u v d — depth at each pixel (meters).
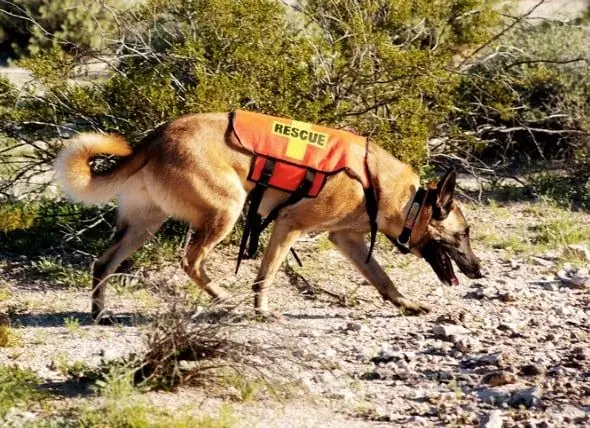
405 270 9.75
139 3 11.30
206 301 8.33
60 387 6.23
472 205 12.20
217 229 7.82
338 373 6.77
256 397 6.20
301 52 9.91
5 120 10.12
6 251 9.95
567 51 14.09
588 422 5.87
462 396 6.35
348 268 9.74
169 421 5.57
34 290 8.84
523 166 13.94
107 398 5.75
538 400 6.18
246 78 9.68
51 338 7.39
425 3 11.09
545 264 10.02
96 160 9.66
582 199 12.70
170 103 9.47
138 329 6.71
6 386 5.98
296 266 9.62
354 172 8.05
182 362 6.33
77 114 9.96
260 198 7.97
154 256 9.46
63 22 19.38
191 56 9.73
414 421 5.90
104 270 7.93
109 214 10.30
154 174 7.79
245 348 6.27
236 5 9.88
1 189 10.52
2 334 7.20
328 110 9.91
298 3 10.80
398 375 6.77
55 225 10.39
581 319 8.22
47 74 9.98
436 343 7.52
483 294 8.90
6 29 20.38
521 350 7.34
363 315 8.34
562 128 13.89
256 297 8.03
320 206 8.06
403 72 10.12
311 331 7.74
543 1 12.09
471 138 11.52
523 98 13.56
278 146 7.92
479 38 11.65
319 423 5.82
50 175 12.35
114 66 10.61
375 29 10.73
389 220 8.34
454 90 11.63
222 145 7.82
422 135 10.25
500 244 10.67
